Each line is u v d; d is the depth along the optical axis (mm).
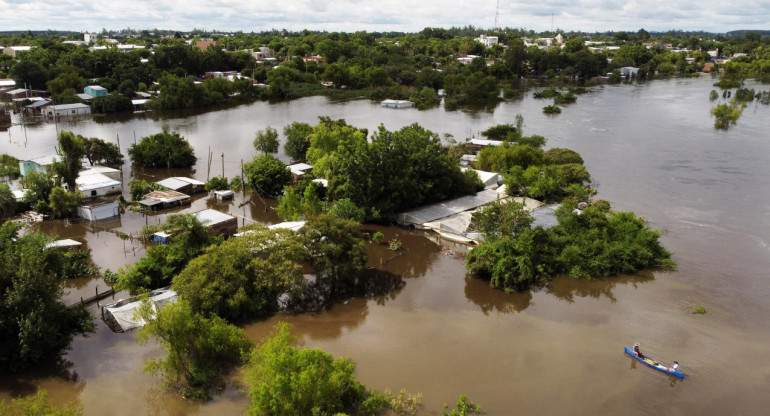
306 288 65000
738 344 53969
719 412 44250
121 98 186500
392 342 54312
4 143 134625
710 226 86062
